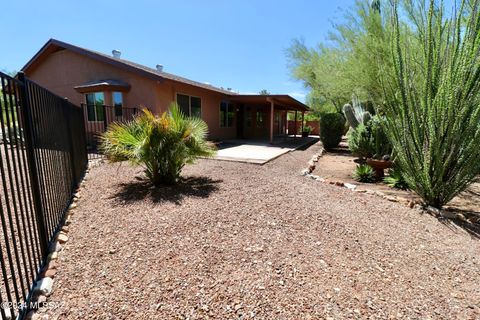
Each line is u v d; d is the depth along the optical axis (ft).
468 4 12.85
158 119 14.73
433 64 12.42
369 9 27.04
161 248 8.25
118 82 32.22
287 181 16.87
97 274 6.92
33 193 7.44
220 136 46.55
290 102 46.06
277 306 5.95
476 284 7.22
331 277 7.09
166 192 13.84
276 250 8.30
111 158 14.65
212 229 9.57
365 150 25.14
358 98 32.73
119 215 10.81
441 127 12.09
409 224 11.23
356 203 13.39
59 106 11.46
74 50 32.99
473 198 15.84
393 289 6.77
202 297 6.16
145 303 5.93
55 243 8.46
